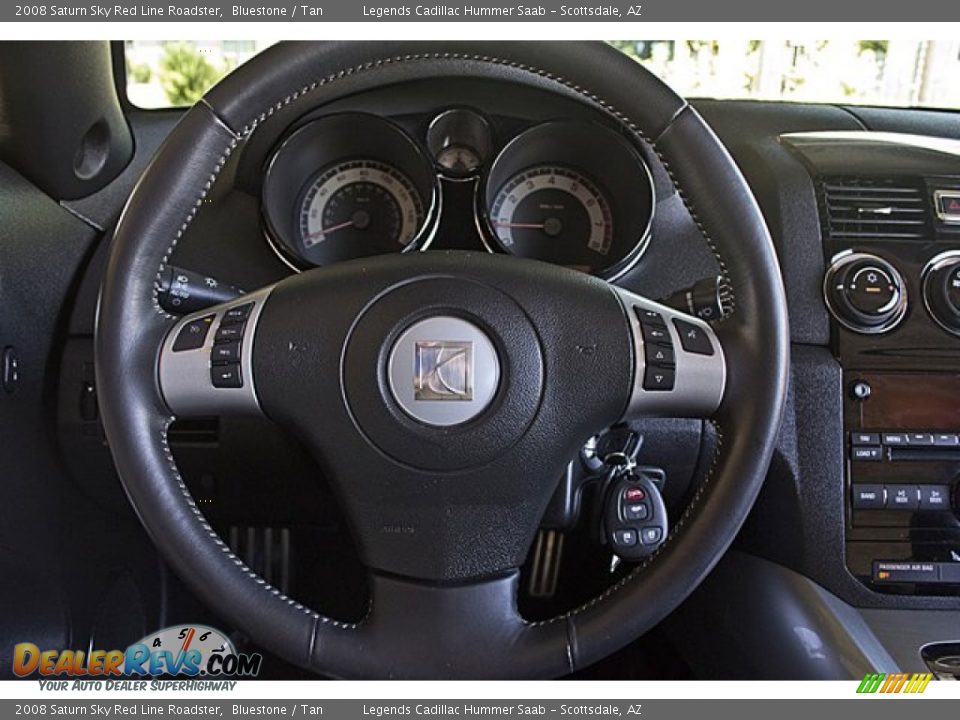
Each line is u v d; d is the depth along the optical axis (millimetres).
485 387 757
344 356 760
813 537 1068
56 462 1088
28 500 1009
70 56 986
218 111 751
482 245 1109
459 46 760
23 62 932
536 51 763
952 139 1263
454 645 767
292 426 781
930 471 1067
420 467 760
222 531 1403
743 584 1119
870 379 1073
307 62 755
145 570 1303
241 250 1092
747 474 776
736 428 783
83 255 1111
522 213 1124
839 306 1079
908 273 1088
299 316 766
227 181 1090
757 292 779
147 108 1192
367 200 1110
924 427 1068
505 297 762
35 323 1015
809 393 1076
